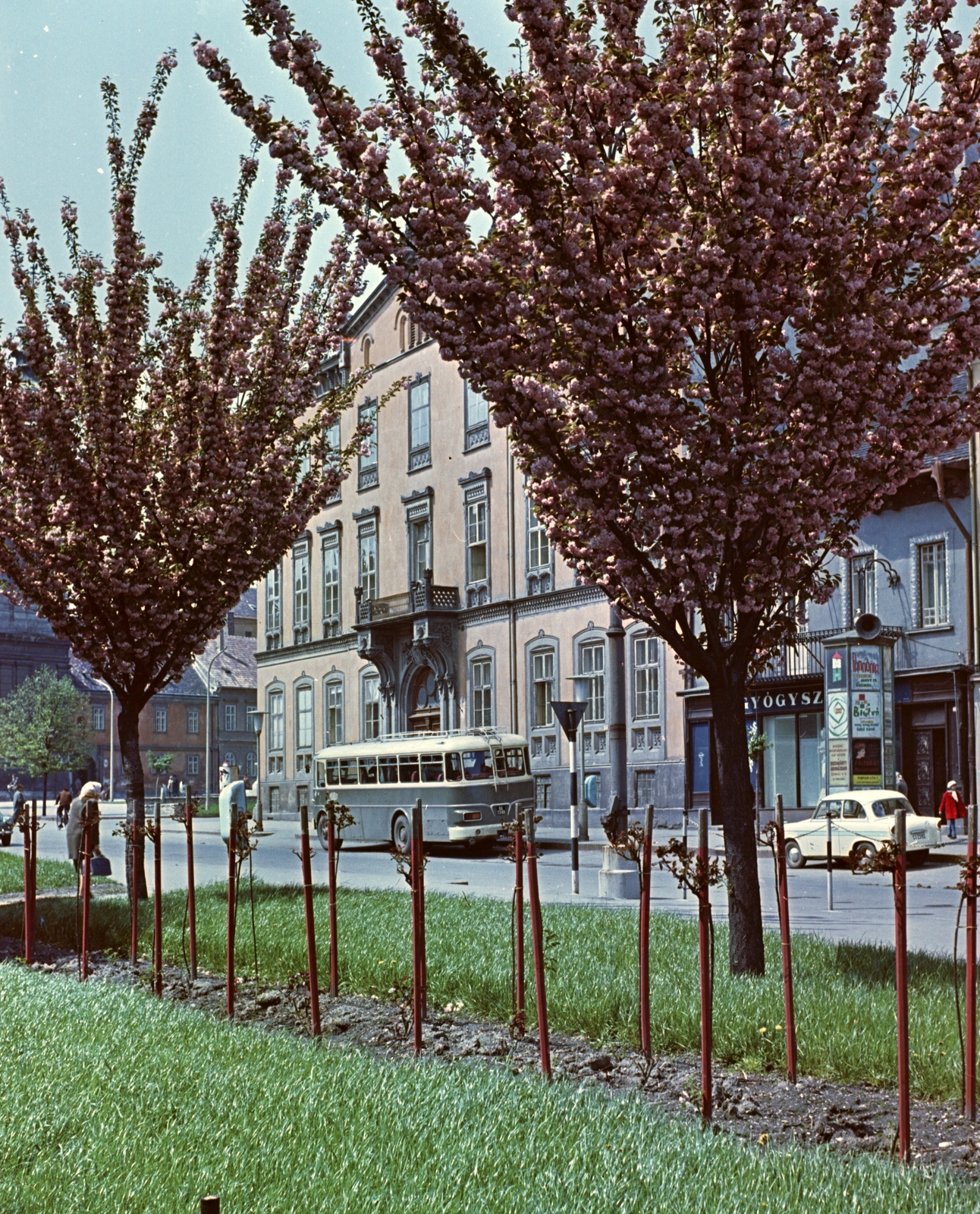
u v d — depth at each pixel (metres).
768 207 9.63
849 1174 5.11
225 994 10.51
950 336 10.60
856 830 26.89
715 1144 5.53
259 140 9.87
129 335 16.89
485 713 48.44
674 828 38.38
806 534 10.77
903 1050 5.65
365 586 56.56
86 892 11.42
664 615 10.97
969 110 9.78
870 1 9.63
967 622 32.31
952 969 10.18
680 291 10.00
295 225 18.09
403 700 52.88
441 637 49.78
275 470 18.05
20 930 14.90
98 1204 4.83
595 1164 5.28
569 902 18.67
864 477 10.78
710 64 9.89
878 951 11.16
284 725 63.47
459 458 50.41
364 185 9.53
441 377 51.56
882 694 31.12
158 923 10.66
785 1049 7.52
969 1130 6.08
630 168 9.64
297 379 18.55
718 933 12.89
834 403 10.32
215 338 17.34
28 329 16.91
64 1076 7.01
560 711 20.88
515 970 8.96
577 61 9.52
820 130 10.41
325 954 11.52
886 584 34.66
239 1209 4.76
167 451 17.92
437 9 9.05
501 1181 5.11
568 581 44.50
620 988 9.14
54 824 71.50
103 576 17.28
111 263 16.83
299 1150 5.54
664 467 10.00
